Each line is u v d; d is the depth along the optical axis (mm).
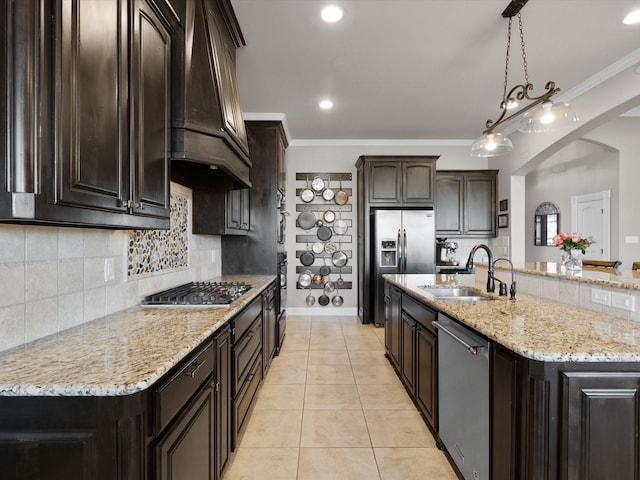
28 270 1264
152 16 1458
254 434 2262
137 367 1027
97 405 910
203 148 1749
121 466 906
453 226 5430
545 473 1180
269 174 3859
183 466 1188
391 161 4992
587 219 5891
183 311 1835
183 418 1196
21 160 862
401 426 2357
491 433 1468
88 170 1057
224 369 1735
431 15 2434
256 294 2461
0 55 854
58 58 934
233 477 1851
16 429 918
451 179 5438
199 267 3098
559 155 6527
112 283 1774
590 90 3582
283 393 2848
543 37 2717
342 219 5555
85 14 1047
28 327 1264
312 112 4316
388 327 3518
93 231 1631
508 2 2309
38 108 888
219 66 2010
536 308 1920
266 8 2340
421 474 1880
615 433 1168
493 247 5605
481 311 1836
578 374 1170
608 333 1416
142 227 1416
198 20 1847
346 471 1904
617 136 5258
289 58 3010
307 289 5574
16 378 946
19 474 920
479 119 4590
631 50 2936
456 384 1823
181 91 1655
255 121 3861
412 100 3963
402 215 4883
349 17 2451
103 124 1133
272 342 3414
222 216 2893
